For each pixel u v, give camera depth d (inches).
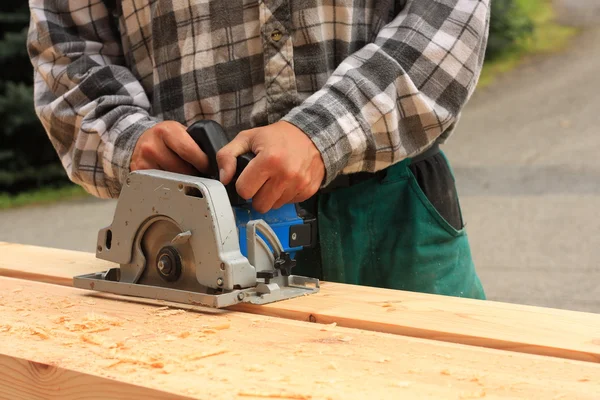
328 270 73.1
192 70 71.8
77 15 79.1
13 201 332.8
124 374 43.9
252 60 70.9
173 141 63.3
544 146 322.7
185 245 59.7
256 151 59.2
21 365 47.6
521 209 235.8
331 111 61.5
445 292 76.2
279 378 42.9
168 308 59.2
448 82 66.8
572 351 47.5
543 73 462.9
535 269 181.0
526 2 610.5
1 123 339.9
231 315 56.9
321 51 69.0
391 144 64.6
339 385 41.8
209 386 41.7
